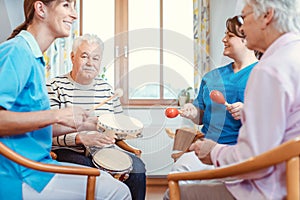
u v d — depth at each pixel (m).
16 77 1.32
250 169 1.02
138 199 1.99
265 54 1.18
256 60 2.04
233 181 1.23
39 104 1.48
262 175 1.10
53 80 2.22
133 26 4.25
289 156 0.96
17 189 1.36
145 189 1.97
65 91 2.17
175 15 4.28
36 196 1.39
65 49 3.88
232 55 2.03
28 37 1.49
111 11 4.23
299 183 0.96
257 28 1.24
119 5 4.21
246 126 1.08
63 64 3.87
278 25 1.19
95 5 4.21
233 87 1.94
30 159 1.34
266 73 1.06
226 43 2.05
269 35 1.23
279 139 1.04
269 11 1.19
